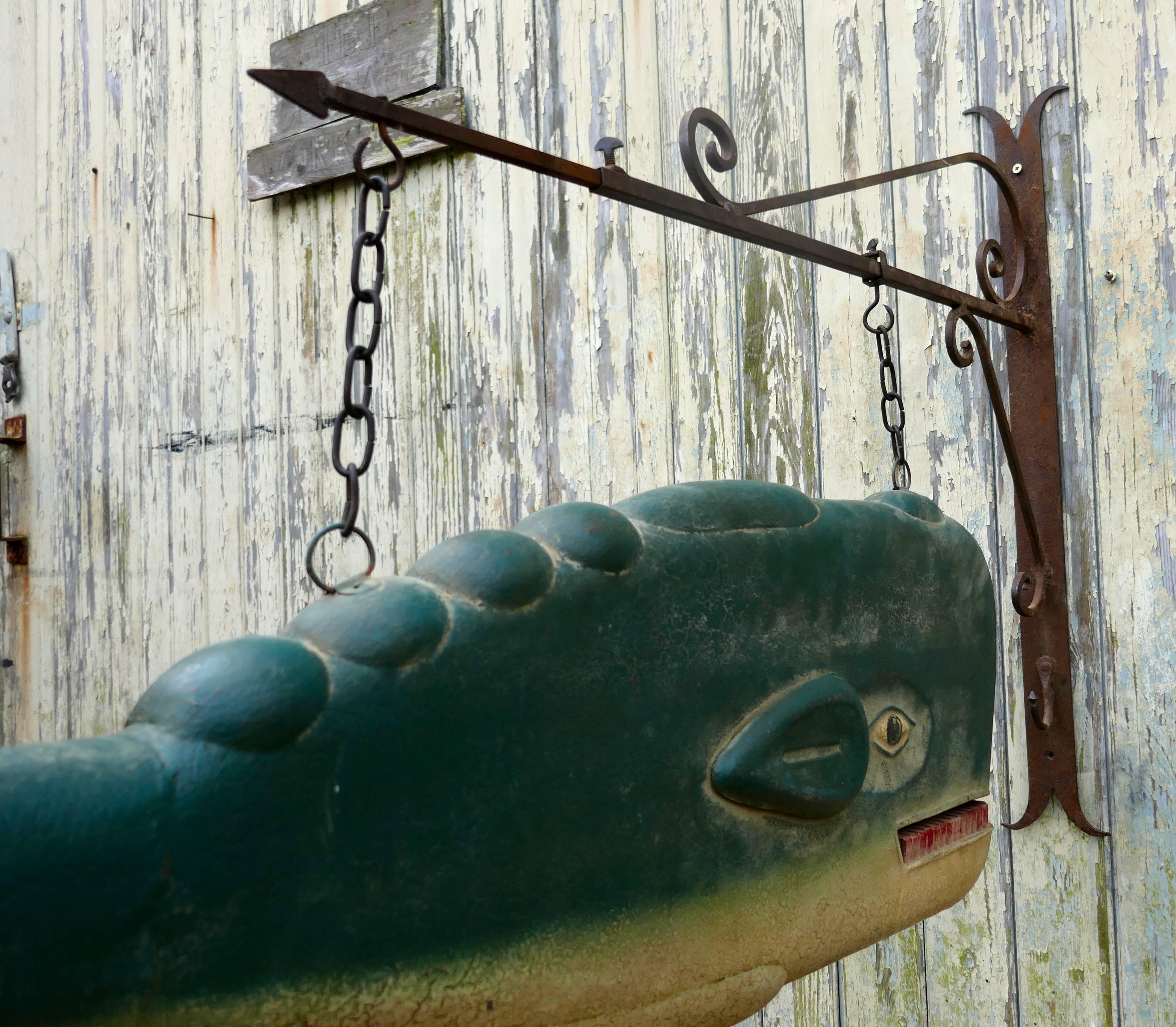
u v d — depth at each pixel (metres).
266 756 0.66
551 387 2.28
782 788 0.96
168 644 3.09
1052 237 1.67
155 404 3.15
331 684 0.70
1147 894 1.59
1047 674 1.66
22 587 3.60
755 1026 2.07
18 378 3.63
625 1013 0.86
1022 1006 1.71
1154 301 1.58
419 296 2.50
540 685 0.81
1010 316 1.59
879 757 1.11
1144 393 1.59
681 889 0.90
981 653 1.28
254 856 0.66
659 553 0.91
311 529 2.72
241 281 2.90
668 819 0.89
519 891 0.79
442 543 0.82
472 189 2.41
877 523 1.13
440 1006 0.74
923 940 1.84
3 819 0.58
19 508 3.62
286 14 2.78
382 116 0.85
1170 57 1.56
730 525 0.98
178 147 3.09
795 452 1.96
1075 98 1.65
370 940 0.71
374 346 0.80
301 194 2.74
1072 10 1.65
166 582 3.10
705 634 0.93
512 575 0.79
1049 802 1.69
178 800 0.63
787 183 1.97
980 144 1.74
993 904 1.75
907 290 1.40
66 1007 0.59
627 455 2.17
